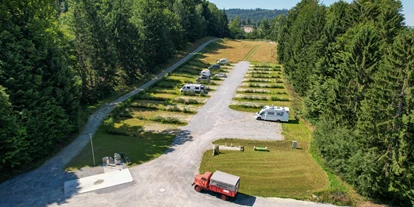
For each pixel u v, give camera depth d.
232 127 40.28
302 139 36.72
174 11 100.81
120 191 24.91
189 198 24.20
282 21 138.12
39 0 32.50
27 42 28.84
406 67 24.00
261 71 75.31
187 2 113.50
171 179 26.91
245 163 30.11
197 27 115.25
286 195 24.98
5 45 27.55
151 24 70.62
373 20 45.50
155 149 33.09
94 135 37.06
